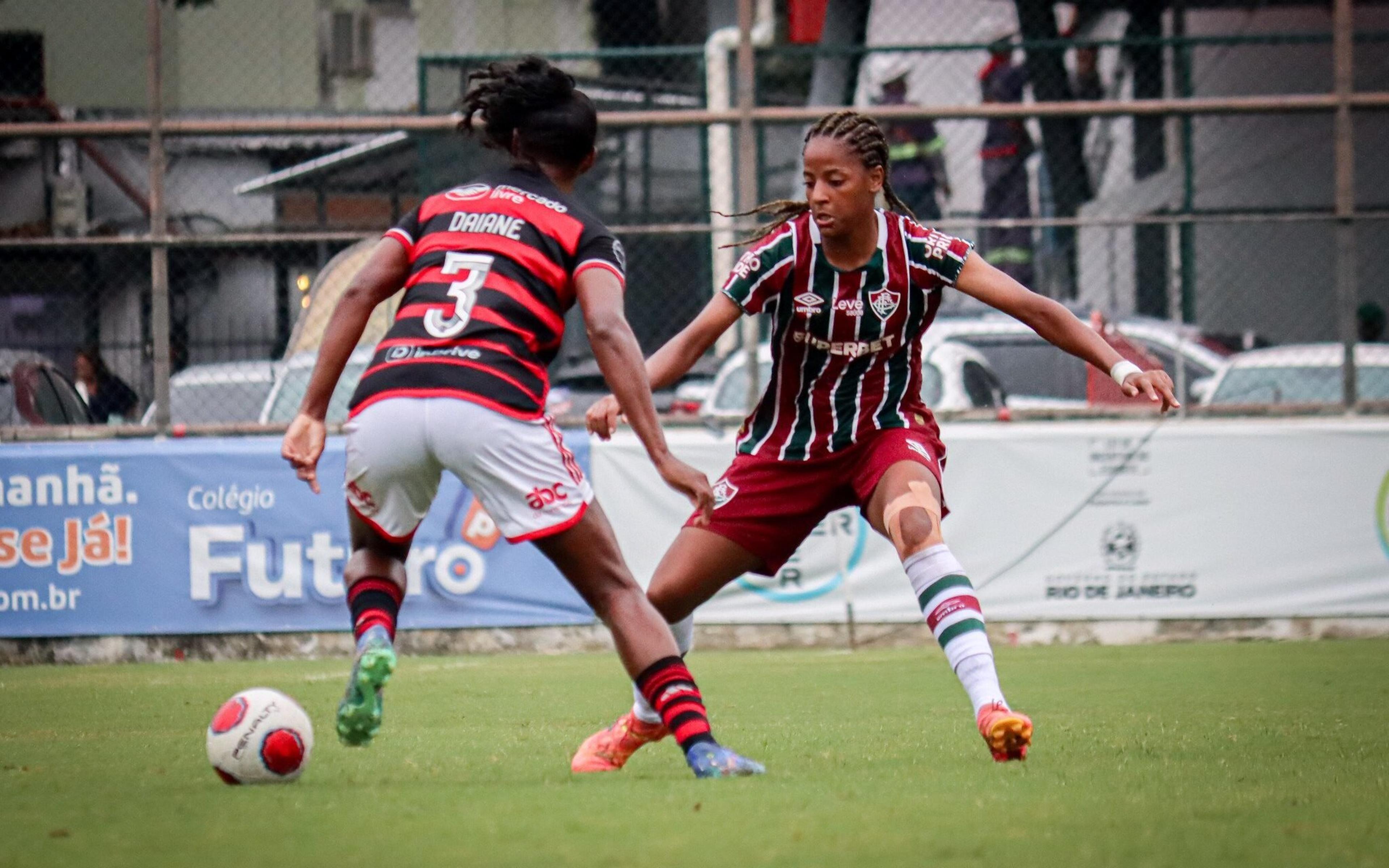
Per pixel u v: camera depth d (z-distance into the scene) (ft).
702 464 115.65
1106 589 115.65
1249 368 131.03
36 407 121.08
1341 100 118.21
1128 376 48.57
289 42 180.34
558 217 43.96
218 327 122.31
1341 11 118.83
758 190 123.34
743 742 60.23
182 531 114.83
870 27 173.88
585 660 108.58
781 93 157.28
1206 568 115.75
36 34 150.51
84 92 157.07
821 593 115.85
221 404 121.39
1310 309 166.20
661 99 155.94
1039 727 65.26
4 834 35.47
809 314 50.88
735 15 163.22
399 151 149.48
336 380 43.93
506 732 66.54
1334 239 166.61
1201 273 166.61
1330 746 56.70
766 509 51.70
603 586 44.39
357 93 185.37
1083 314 136.67
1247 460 115.96
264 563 114.83
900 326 51.37
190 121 123.95
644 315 131.54
